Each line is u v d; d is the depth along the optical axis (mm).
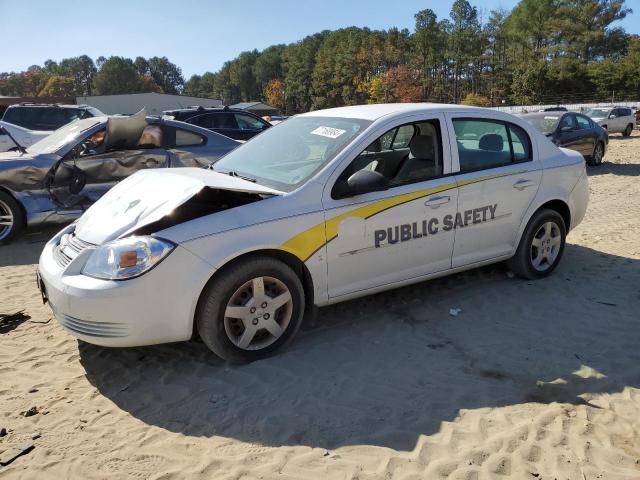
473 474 2658
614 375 3512
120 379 3619
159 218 3473
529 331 4164
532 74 72625
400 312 4547
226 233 3486
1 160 6793
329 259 3877
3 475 2715
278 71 160500
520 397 3299
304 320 4086
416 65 100625
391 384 3463
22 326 4457
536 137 5113
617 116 27844
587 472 2670
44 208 6934
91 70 175375
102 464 2787
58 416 3217
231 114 13805
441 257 4469
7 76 156875
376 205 4020
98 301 3297
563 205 5289
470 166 4578
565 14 86250
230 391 3416
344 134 4211
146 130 7652
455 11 96938
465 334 4141
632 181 12031
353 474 2670
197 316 3555
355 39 114812
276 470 2709
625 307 4566
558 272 5449
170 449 2896
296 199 3762
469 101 79500
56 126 14133
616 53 85688
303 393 3373
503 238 4859
